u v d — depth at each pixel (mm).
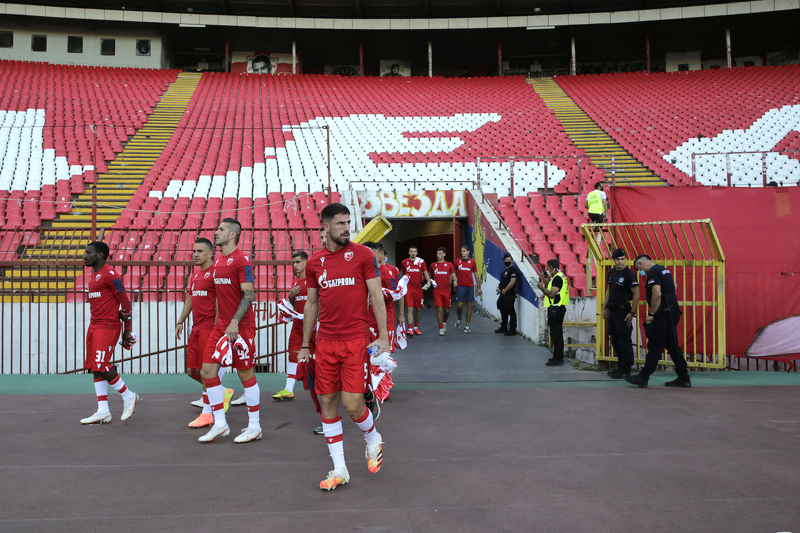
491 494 3207
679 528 2740
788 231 8195
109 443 4297
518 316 10836
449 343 9648
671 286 6445
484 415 5117
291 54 31031
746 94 23375
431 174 17391
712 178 16938
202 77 26938
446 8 27719
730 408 5371
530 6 27531
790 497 3139
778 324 8016
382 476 3525
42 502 3092
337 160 18281
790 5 24750
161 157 17703
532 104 24594
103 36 27500
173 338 8977
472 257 14383
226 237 4559
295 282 5953
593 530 2721
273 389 6602
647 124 21547
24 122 19406
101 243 4992
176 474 3580
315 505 3055
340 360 3410
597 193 11984
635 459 3826
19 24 26656
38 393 6250
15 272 10367
